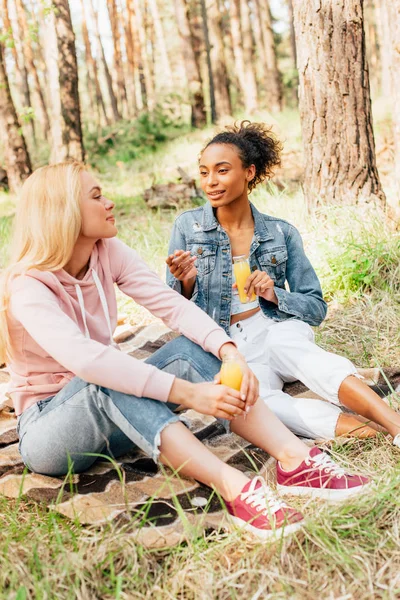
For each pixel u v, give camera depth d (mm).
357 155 5078
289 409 2586
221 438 2740
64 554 1871
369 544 1940
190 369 2318
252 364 2787
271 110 18078
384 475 2201
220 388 2090
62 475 2391
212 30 17359
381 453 2398
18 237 2277
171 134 15969
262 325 2859
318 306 2898
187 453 2051
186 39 15859
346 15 4945
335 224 4895
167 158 12609
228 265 2889
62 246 2209
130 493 2270
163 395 2082
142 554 1911
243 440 2701
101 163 13781
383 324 3805
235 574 1830
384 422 2367
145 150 14750
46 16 9781
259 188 6812
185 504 2205
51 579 1821
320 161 5152
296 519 1985
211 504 2203
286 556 1896
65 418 2188
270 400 2611
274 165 3078
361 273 4230
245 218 2957
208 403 2086
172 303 2475
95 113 26375
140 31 22734
